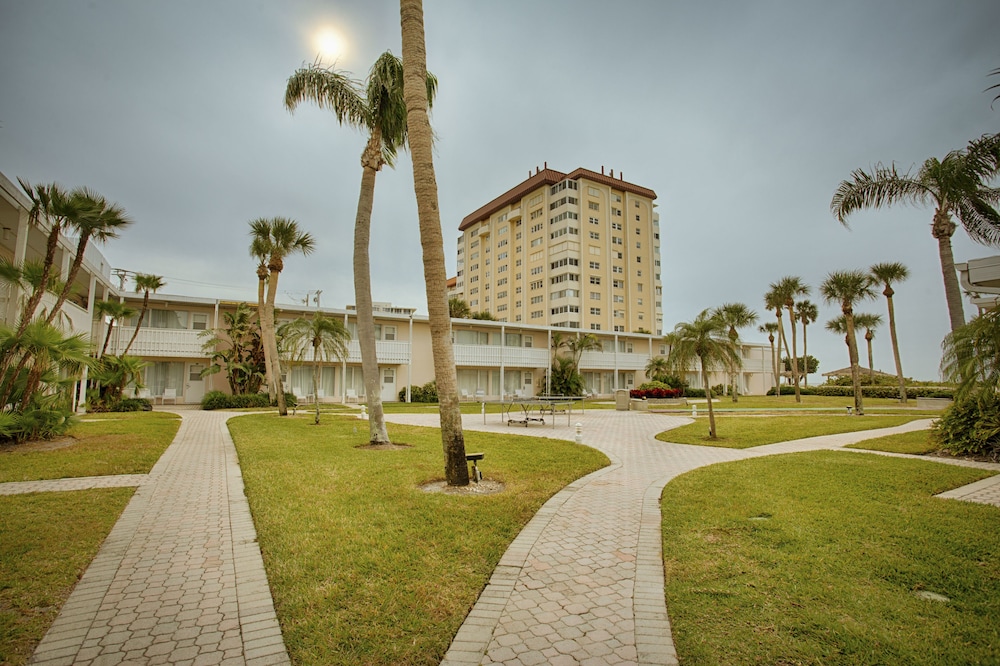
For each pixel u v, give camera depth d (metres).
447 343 7.68
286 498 6.54
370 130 12.91
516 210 68.94
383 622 3.34
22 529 5.20
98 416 18.64
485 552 4.64
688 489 7.30
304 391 30.30
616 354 42.47
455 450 7.52
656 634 3.23
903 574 4.10
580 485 7.71
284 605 3.57
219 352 26.66
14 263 12.58
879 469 8.82
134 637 3.19
